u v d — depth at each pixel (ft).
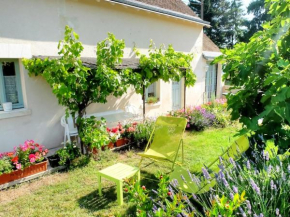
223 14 93.30
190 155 16.11
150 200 6.75
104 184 12.30
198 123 22.58
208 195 8.04
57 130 17.83
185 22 27.99
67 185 12.16
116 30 21.01
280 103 7.04
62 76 12.94
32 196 11.17
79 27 18.40
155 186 11.86
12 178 12.12
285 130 8.16
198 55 31.22
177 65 20.52
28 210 10.07
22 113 15.67
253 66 8.93
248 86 9.28
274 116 7.58
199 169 13.73
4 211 10.02
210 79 37.73
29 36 15.70
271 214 5.49
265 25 8.99
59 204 10.48
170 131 14.02
